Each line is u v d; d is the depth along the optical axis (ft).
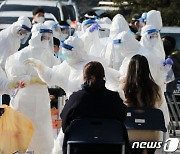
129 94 37.70
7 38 48.96
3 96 51.24
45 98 46.57
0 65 48.70
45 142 46.65
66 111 34.65
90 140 33.73
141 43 49.32
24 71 45.70
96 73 34.76
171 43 60.90
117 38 45.70
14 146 39.32
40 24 47.06
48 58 46.93
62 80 41.32
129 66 38.01
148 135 37.14
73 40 40.93
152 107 37.60
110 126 33.96
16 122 39.55
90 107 34.50
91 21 60.44
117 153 33.99
